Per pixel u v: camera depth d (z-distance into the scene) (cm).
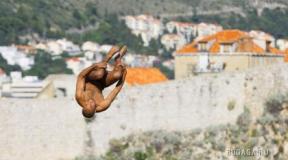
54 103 9138
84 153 9300
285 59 13762
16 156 8894
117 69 1717
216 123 9788
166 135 9519
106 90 8688
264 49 13712
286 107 9838
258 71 9906
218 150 9619
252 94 9856
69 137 9212
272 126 9762
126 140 9462
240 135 9681
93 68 1702
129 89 9606
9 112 8869
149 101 9638
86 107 1688
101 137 9369
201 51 13312
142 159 9362
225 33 13500
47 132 9094
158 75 13650
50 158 9100
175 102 9719
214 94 9800
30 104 8994
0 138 8812
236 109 9819
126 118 9525
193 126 9750
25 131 8950
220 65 13025
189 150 9544
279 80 9900
